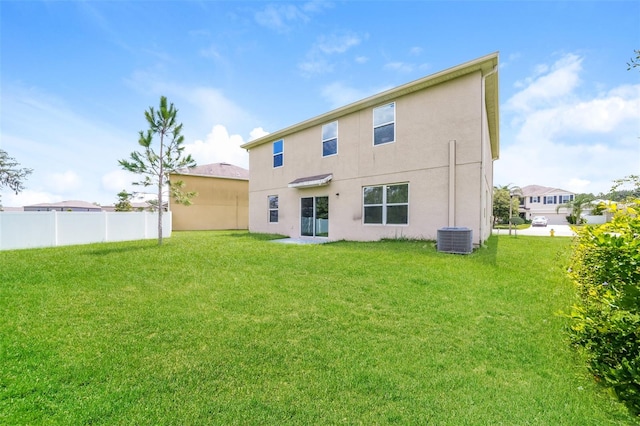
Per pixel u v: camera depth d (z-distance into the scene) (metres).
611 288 2.41
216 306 4.18
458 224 8.93
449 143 9.09
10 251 8.82
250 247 9.34
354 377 2.50
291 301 4.35
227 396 2.26
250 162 17.23
